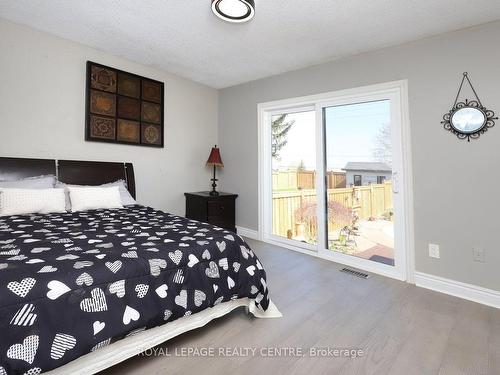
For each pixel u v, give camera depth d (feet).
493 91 6.96
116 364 4.64
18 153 8.48
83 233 5.81
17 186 7.85
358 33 8.05
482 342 5.37
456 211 7.53
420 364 4.75
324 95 10.27
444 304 6.94
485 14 6.81
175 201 12.76
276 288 7.75
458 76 7.44
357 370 4.59
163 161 12.22
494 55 6.95
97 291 3.97
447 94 7.61
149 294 4.47
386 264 8.95
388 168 8.87
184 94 12.85
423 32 7.78
